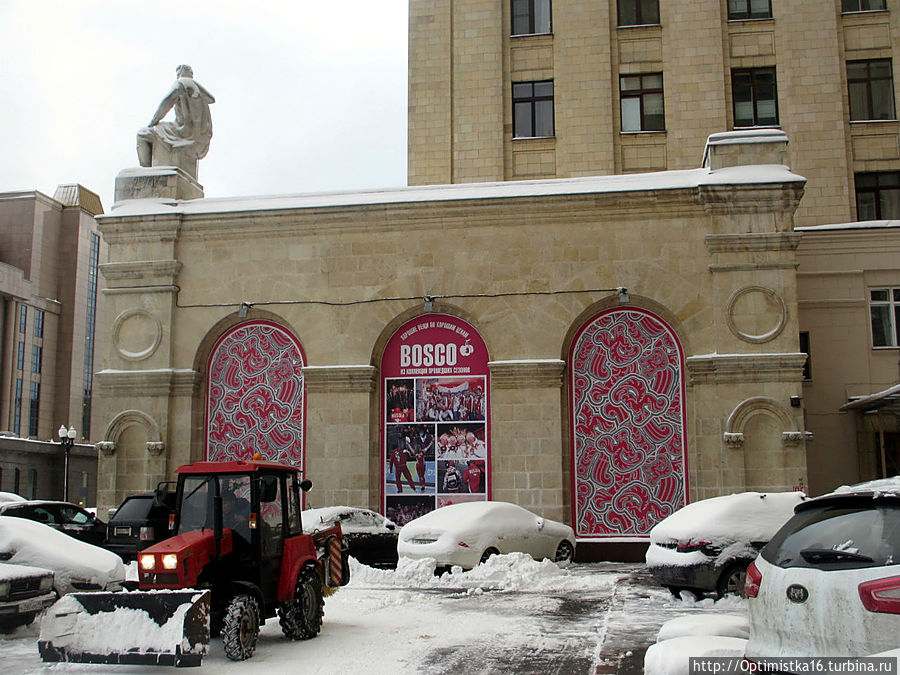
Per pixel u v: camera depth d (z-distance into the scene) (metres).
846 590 5.38
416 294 20.94
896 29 27.44
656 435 19.91
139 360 21.64
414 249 21.11
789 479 19.11
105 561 12.73
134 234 22.06
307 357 21.14
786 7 27.81
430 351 20.97
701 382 19.64
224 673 9.03
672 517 13.41
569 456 20.09
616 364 20.27
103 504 21.17
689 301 20.02
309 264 21.47
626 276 20.28
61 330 84.31
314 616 10.99
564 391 20.30
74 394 84.19
